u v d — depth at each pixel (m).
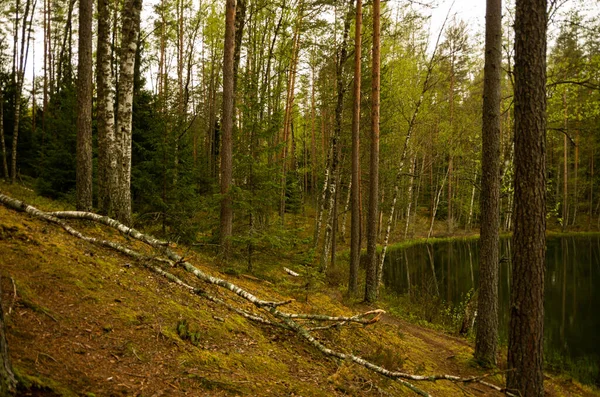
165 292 5.77
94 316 4.29
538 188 6.27
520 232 6.39
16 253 4.71
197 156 25.50
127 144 8.59
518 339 6.42
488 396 8.07
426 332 12.72
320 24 17.91
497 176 9.40
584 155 47.66
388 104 19.70
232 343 5.26
